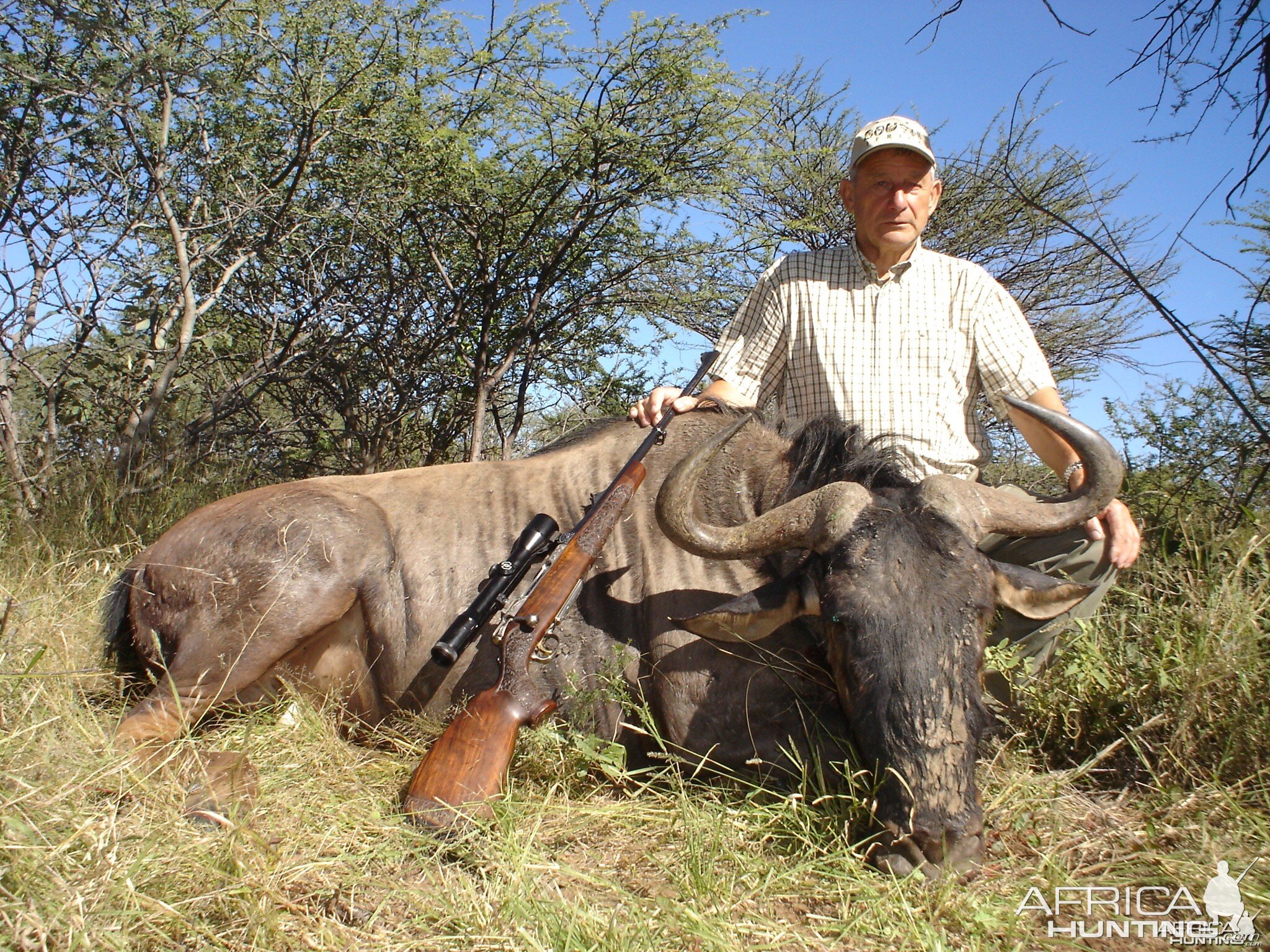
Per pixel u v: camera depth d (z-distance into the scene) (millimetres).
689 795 3416
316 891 2561
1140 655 3660
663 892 2742
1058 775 3346
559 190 8953
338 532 3855
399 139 8617
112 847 2398
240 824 2578
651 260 9711
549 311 10109
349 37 8117
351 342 9633
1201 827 2959
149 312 7789
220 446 9609
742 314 4480
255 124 8328
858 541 2977
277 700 3865
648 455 3971
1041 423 3557
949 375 4074
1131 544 3430
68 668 3682
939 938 2426
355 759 3623
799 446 3742
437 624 3887
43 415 8125
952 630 2812
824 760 3324
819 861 2816
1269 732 3238
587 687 3682
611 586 3779
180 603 3879
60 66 6812
